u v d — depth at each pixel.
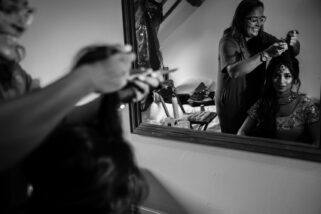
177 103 1.35
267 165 1.25
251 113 1.19
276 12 1.05
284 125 1.13
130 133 1.61
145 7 1.32
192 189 1.50
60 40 1.68
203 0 1.18
